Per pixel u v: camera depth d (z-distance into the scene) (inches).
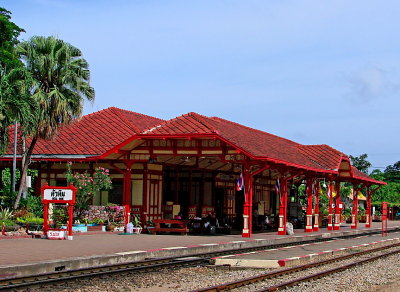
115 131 1423.5
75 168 1320.1
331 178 1556.3
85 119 1478.8
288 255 857.5
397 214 3157.0
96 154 1316.4
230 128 1273.4
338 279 634.8
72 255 701.3
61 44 1225.4
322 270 710.5
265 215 1510.8
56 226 1091.9
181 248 834.2
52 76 1208.8
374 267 762.2
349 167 1622.8
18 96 1035.3
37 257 671.1
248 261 737.0
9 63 1171.3
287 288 562.3
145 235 1117.7
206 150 1143.6
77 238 975.0
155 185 1284.4
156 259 739.4
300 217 1711.4
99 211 1200.2
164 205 1327.5
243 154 1120.2
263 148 1215.6
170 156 1238.9
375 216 2753.4
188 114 1183.6
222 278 623.5
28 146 1376.7
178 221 1168.8
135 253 748.6
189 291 505.4
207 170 1403.8
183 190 1413.6
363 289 571.2
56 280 552.1
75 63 1234.6
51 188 956.0
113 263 711.1
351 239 1349.7
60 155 1330.0
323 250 968.9
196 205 1369.3
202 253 846.5
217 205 1470.2
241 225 1467.8
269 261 733.3
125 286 559.8
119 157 1217.4
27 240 903.1
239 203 1567.4
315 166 1417.3
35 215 1188.5
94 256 691.4
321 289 562.9
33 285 527.8
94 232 1108.5
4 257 664.4
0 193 1326.3
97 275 599.5
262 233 1294.3
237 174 1520.7
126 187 1201.4
